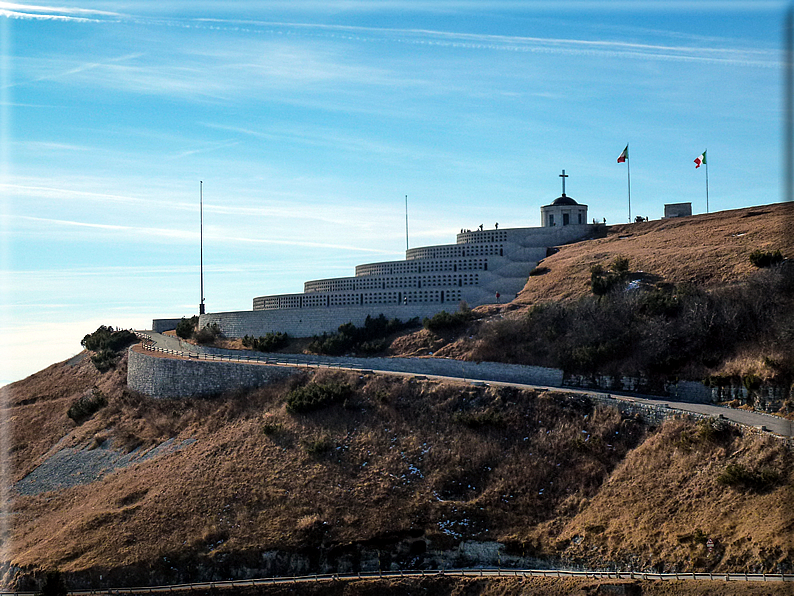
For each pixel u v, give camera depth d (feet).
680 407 218.38
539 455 223.92
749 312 246.06
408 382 268.62
